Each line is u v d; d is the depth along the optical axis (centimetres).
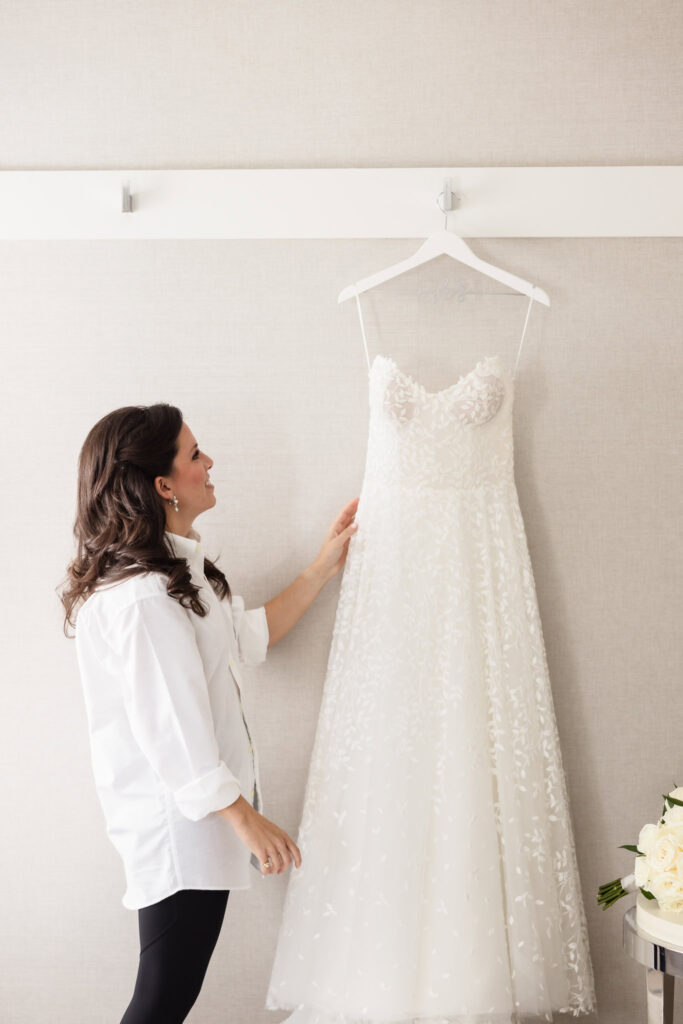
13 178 233
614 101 232
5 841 230
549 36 232
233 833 175
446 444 214
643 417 231
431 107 233
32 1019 228
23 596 232
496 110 232
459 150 232
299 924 208
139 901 173
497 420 217
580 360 231
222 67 234
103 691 178
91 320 233
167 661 169
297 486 232
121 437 184
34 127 234
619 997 224
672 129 232
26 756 230
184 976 172
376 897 199
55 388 233
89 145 234
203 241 232
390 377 213
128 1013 171
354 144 233
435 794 205
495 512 217
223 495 232
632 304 231
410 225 229
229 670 188
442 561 212
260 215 231
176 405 233
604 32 232
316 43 233
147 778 176
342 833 207
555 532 230
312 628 231
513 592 215
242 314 232
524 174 229
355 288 224
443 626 211
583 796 228
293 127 233
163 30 234
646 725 228
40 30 234
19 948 229
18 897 229
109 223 232
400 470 214
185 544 189
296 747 229
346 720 212
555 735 215
